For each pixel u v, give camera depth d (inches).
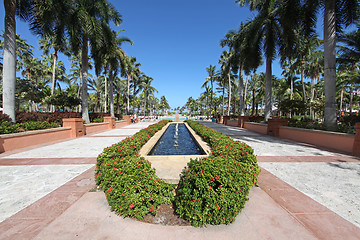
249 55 473.1
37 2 305.9
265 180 134.8
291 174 148.3
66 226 78.5
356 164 177.0
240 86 689.0
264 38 473.4
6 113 282.5
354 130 247.0
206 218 78.7
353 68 721.0
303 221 83.2
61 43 457.1
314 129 297.1
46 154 221.3
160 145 287.3
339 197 108.2
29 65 1014.4
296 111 596.1
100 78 1299.2
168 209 93.8
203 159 103.0
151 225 79.8
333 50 288.7
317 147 262.4
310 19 348.2
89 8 461.7
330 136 257.6
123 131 509.4
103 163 118.0
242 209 92.6
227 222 79.5
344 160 191.3
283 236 72.5
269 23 439.8
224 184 82.4
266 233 74.2
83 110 487.5
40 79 1190.9
